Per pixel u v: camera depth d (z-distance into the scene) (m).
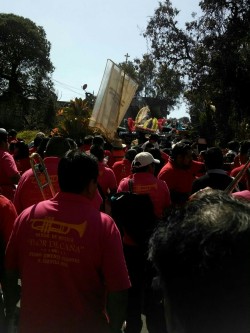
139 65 38.44
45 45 65.56
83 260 2.44
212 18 29.80
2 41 62.81
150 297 2.58
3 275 2.85
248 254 1.03
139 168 4.77
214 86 30.06
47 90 64.81
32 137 26.20
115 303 2.50
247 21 28.80
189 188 5.55
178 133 29.45
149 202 4.19
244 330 1.01
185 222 1.11
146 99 59.12
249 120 29.36
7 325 2.83
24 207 4.32
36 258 2.49
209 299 1.03
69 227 2.49
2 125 60.03
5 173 5.55
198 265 1.05
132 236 4.17
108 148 9.58
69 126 18.70
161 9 33.94
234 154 9.62
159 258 1.13
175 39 33.47
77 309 2.43
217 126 29.17
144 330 4.77
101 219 2.54
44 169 3.92
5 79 64.44
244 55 28.84
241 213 1.11
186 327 1.07
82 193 2.62
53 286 2.45
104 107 9.33
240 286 1.02
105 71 9.35
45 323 2.43
